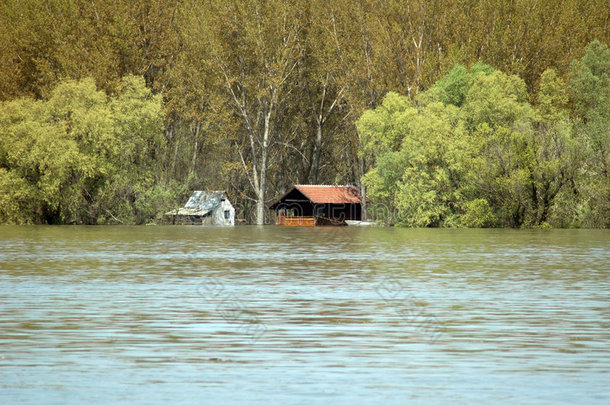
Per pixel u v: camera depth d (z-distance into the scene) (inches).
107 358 2795.3
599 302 4215.1
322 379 2513.5
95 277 5487.2
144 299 4306.1
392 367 2669.8
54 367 2659.9
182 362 2738.7
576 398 2298.2
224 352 2898.6
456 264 6574.8
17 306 4018.2
